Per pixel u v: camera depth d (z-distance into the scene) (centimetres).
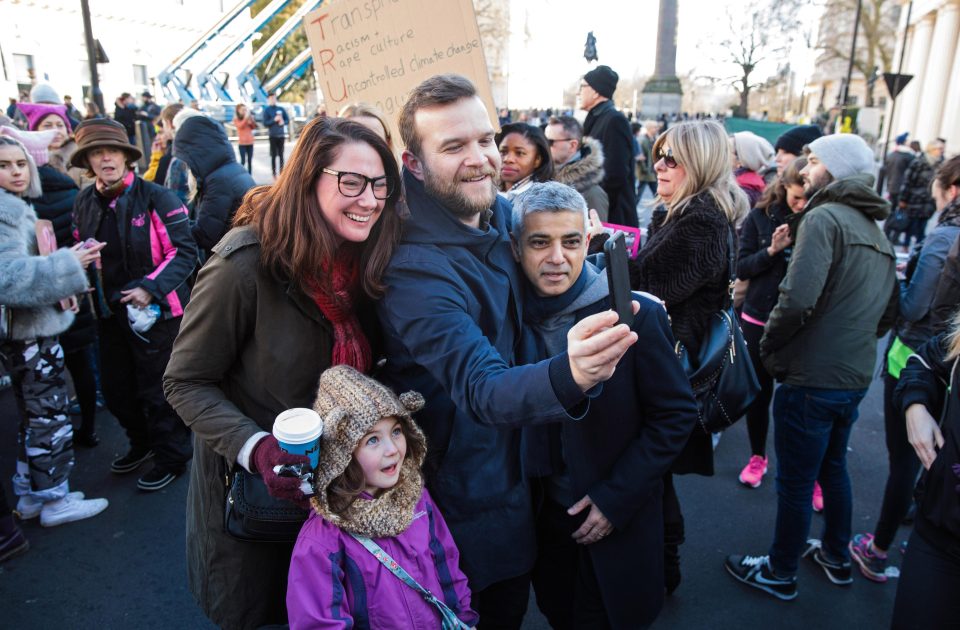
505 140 348
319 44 290
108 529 319
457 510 169
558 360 119
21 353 297
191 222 432
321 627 141
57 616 262
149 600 273
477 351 137
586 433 179
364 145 145
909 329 269
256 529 154
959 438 169
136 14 3092
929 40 2822
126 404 359
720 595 276
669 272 235
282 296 154
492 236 161
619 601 184
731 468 386
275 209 149
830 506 277
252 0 2452
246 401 165
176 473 361
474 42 252
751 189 442
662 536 193
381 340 172
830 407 250
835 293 244
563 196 163
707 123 244
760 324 341
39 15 2634
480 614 189
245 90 2517
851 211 248
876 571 284
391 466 153
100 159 322
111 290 334
